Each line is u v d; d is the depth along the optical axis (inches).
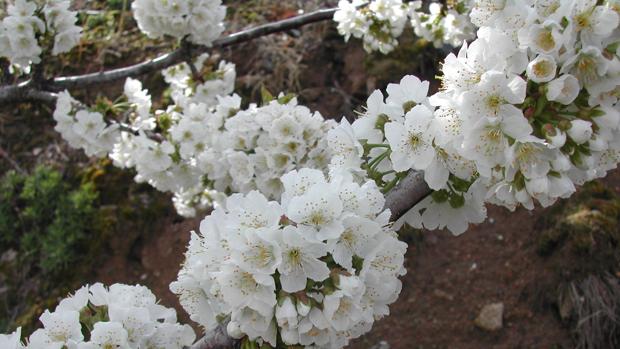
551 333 36.6
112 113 33.2
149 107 33.3
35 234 44.5
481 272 39.3
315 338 15.9
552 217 39.0
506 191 16.7
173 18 30.8
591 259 36.7
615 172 40.5
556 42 15.2
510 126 15.6
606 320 35.3
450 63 16.5
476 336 37.5
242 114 26.3
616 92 16.2
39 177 45.4
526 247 39.3
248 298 15.3
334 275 15.4
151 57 49.9
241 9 51.0
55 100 34.1
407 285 39.8
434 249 40.7
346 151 18.5
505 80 15.5
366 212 15.9
